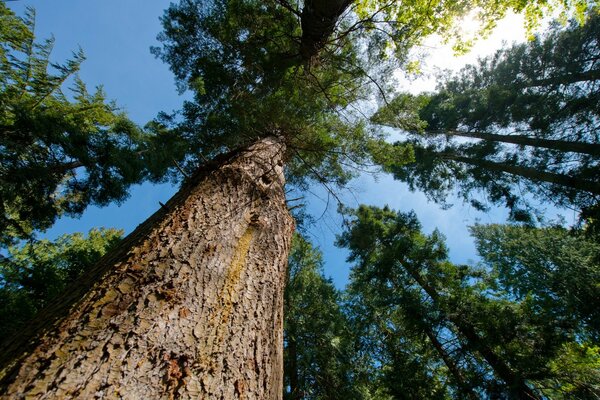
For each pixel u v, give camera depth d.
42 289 6.02
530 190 11.35
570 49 11.88
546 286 12.51
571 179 8.82
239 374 1.37
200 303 1.53
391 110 6.32
